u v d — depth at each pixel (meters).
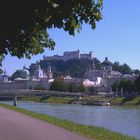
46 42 10.98
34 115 44.28
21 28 6.89
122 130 46.94
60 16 7.12
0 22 6.70
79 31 7.66
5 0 6.51
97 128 28.64
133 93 189.25
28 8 6.64
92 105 168.00
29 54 10.98
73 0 7.01
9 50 7.80
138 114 93.31
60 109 113.81
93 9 7.56
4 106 75.44
